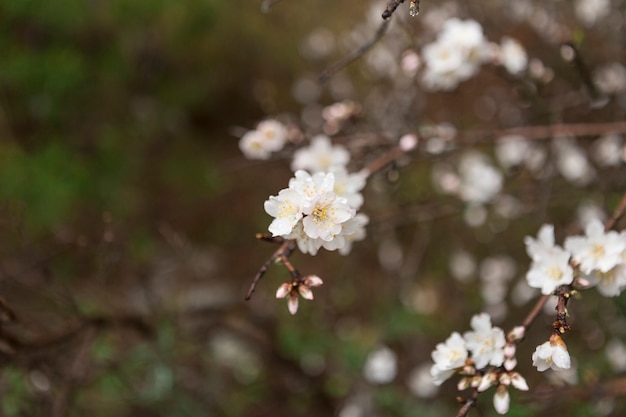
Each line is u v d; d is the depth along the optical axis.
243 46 1.37
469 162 1.04
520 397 0.86
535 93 0.88
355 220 0.65
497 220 1.14
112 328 0.93
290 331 1.08
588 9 1.03
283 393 1.09
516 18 1.09
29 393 0.90
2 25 1.19
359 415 1.00
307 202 0.63
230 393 1.05
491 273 1.10
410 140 0.82
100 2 1.20
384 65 1.20
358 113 0.86
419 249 1.07
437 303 1.13
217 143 1.39
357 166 0.87
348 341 1.06
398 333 1.04
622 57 1.01
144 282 1.03
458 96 1.25
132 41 1.27
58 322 0.95
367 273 1.21
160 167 1.32
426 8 1.11
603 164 0.99
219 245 1.31
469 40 0.83
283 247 0.67
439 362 0.69
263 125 0.84
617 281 0.70
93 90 1.26
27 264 1.00
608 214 0.96
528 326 0.69
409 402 1.00
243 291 1.24
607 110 1.00
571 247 0.70
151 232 1.25
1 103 1.22
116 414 1.01
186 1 1.24
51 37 1.22
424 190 1.07
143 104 1.31
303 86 1.35
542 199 0.96
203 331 1.06
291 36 1.37
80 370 0.92
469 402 0.67
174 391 1.00
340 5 1.35
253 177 1.37
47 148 1.18
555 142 0.96
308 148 0.83
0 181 1.13
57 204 1.14
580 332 0.99
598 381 0.87
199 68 1.35
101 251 0.95
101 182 1.22
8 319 0.79
